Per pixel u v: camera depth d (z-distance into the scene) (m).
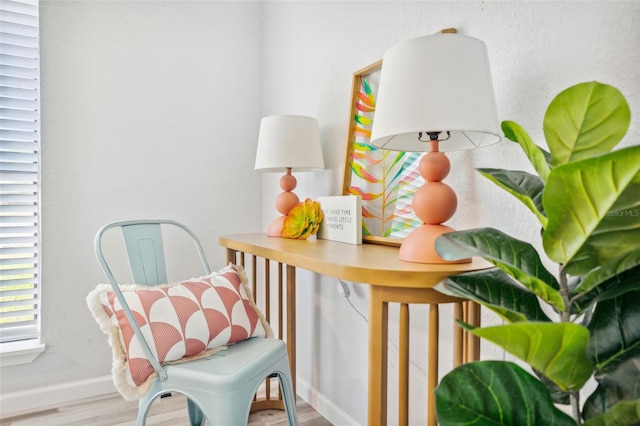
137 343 1.20
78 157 1.99
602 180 0.52
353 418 1.67
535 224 1.01
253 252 1.50
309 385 1.99
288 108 2.20
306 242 1.56
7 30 1.85
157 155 2.18
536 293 0.66
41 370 1.92
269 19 2.39
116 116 2.07
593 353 0.65
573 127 0.62
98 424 1.76
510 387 0.61
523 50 1.05
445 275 0.89
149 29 2.15
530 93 1.03
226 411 1.10
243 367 1.18
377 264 0.99
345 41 1.73
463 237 0.73
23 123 1.90
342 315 1.74
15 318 1.91
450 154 1.26
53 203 1.93
